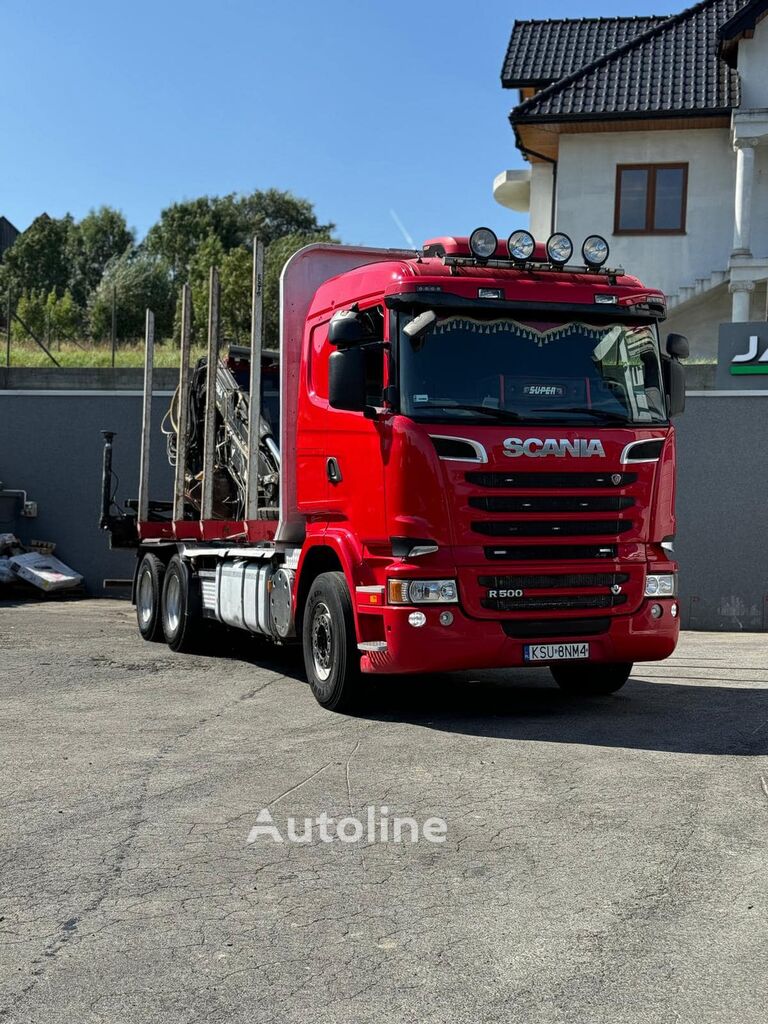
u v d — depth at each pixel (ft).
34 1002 12.53
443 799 20.25
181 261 230.07
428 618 25.59
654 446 27.40
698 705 29.68
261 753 23.91
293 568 31.17
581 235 89.81
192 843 17.94
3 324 109.70
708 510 54.08
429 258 27.43
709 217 88.17
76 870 16.75
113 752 24.12
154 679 34.12
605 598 26.89
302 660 38.65
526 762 22.89
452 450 25.71
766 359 53.78
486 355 26.55
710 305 88.94
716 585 54.03
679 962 13.42
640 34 98.22
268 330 129.49
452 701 30.40
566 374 27.02
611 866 16.75
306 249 32.04
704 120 86.69
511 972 13.17
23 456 62.23
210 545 39.27
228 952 13.78
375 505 26.58
